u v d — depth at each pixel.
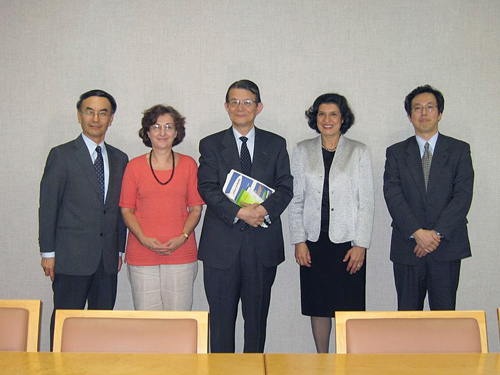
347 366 1.52
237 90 2.87
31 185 3.52
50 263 2.90
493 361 1.57
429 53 3.50
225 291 2.86
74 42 3.49
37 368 1.48
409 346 1.76
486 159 3.53
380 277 3.56
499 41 3.49
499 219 3.56
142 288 2.89
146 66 3.50
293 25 3.50
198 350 1.77
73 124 3.51
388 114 3.52
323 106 3.02
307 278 3.07
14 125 3.51
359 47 3.50
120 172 3.02
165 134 2.86
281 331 3.57
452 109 3.52
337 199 2.99
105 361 1.55
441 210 2.98
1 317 1.80
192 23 3.50
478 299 3.58
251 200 2.77
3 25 3.48
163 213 2.86
